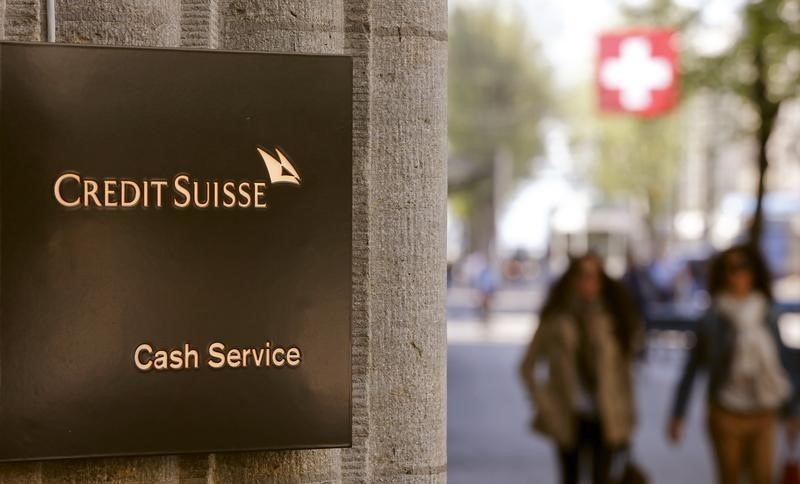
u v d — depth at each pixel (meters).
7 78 3.37
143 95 3.44
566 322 9.54
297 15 3.90
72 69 3.40
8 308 3.36
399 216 4.03
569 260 9.64
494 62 65.44
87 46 3.42
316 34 3.92
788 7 19.84
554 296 9.67
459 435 17.81
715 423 9.73
